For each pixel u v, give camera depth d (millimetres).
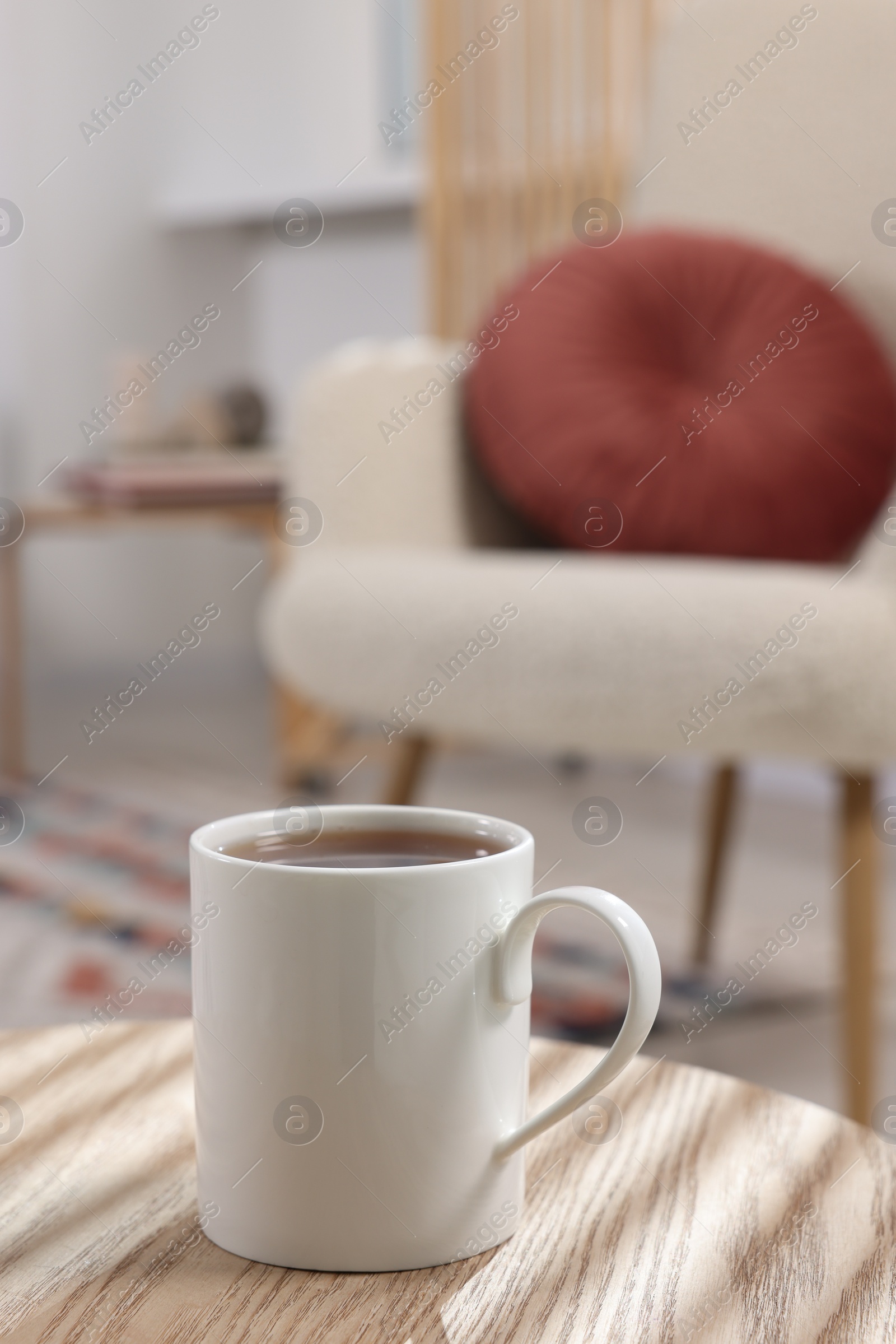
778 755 1369
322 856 732
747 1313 680
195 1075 721
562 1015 1737
